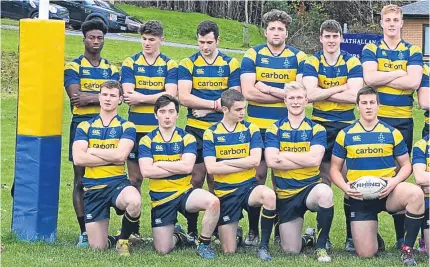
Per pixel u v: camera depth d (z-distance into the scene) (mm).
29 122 7426
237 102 7070
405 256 6801
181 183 7148
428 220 6969
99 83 7703
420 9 25531
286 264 6672
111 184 7137
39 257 6762
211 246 7332
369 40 13547
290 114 7188
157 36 7621
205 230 6910
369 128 7090
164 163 7035
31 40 7348
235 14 38719
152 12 35281
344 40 13578
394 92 7527
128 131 7195
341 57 7582
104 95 7188
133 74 7664
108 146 7184
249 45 31953
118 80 7844
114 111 7266
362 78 7555
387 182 6934
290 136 7133
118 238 7309
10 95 18875
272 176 7488
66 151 13336
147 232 8211
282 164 7031
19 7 26531
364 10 32219
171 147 7148
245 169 7102
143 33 7625
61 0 27547
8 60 21469
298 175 7082
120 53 24453
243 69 7641
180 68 7680
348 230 7461
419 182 6871
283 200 7133
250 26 35406
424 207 6828
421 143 6992
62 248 7199
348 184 7016
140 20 32500
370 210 7035
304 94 7125
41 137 7414
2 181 10836
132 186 7078
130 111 7727
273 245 7645
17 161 7496
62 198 10000
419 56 7539
